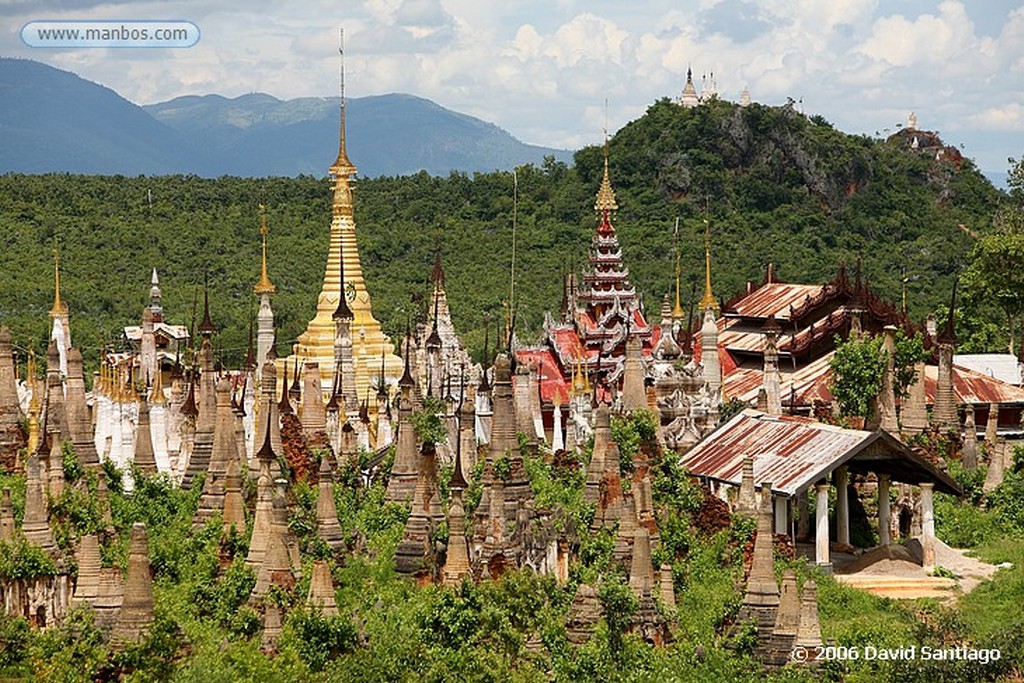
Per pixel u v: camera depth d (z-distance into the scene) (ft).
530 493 190.19
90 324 404.98
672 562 185.06
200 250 512.63
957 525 238.48
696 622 168.86
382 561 176.65
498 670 151.84
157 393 215.92
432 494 181.27
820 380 312.29
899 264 531.09
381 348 298.97
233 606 164.25
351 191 307.99
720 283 501.97
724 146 581.53
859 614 189.98
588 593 159.43
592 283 341.41
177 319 422.82
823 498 209.46
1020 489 244.22
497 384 192.34
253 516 183.73
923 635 170.91
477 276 480.64
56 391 202.39
